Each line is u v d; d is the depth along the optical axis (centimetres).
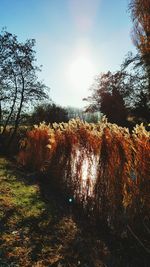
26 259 478
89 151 752
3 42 2552
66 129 949
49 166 1054
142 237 537
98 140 721
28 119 2825
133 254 522
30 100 2658
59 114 3466
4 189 901
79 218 690
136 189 555
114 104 3256
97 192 671
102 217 645
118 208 597
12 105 2605
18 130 2562
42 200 816
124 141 615
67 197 845
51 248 525
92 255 513
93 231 618
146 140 546
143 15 1559
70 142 896
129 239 559
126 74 3338
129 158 593
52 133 1089
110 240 579
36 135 1388
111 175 636
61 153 965
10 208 707
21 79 2623
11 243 526
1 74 2598
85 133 795
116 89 3381
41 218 664
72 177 850
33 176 1170
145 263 490
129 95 3253
